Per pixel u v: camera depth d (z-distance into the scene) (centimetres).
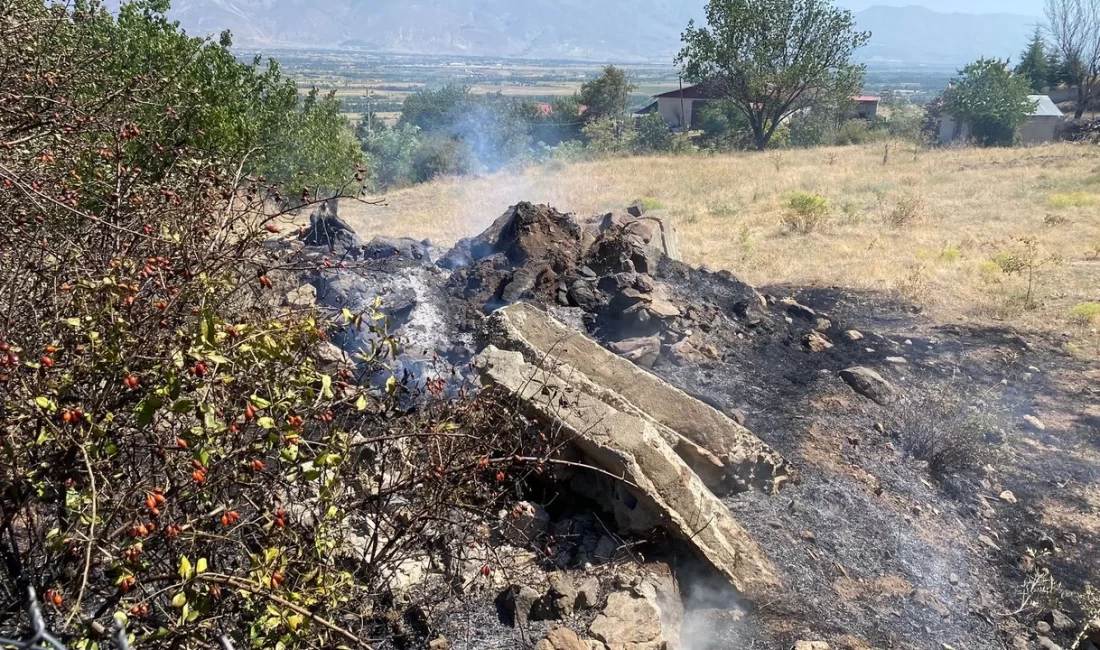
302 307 359
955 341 1049
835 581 526
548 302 845
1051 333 1100
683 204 2134
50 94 457
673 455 516
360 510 397
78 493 275
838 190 2306
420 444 396
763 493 595
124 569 267
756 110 4169
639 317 821
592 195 2291
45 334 307
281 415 298
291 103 1520
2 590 313
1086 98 4891
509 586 439
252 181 406
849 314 1162
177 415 300
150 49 1134
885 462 704
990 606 550
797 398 786
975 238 1644
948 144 3647
